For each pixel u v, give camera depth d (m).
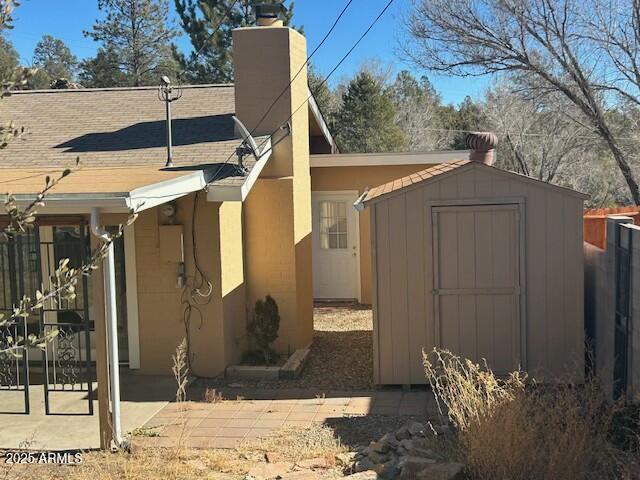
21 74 3.40
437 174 7.98
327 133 13.98
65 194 5.77
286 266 9.66
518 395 5.52
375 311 8.06
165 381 8.49
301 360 9.12
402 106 41.34
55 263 8.66
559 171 24.30
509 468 5.02
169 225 8.56
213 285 8.61
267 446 6.21
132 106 11.70
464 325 7.95
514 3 15.64
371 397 7.77
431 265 7.95
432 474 4.98
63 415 7.12
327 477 5.30
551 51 15.73
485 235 7.89
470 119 36.72
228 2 24.44
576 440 5.04
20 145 9.99
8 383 7.77
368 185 13.80
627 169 16.20
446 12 16.27
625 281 6.75
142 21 34.09
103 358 6.15
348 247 14.27
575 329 7.81
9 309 8.38
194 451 6.09
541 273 7.84
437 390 7.67
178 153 9.15
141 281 8.70
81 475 5.46
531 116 24.20
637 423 5.48
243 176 8.22
